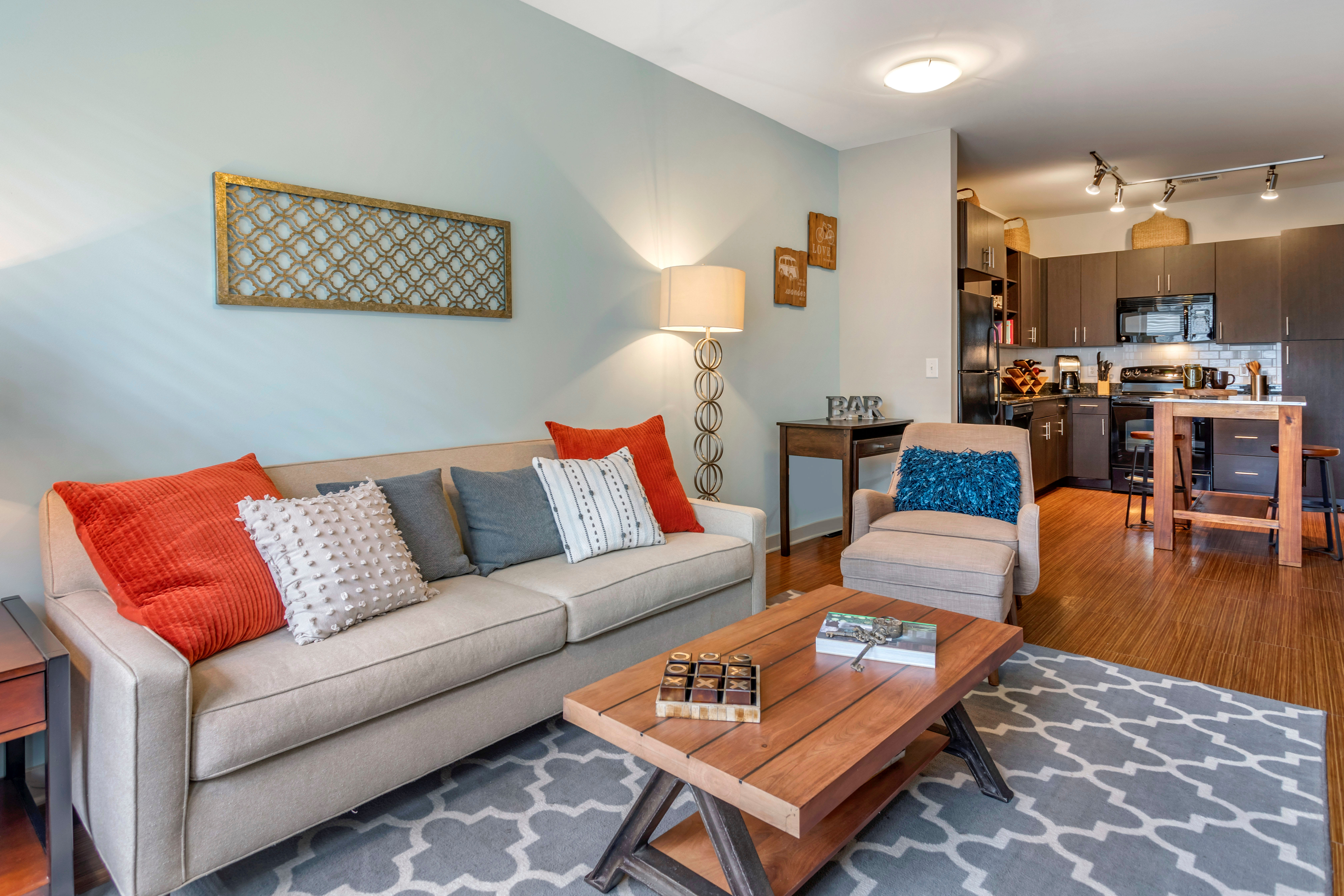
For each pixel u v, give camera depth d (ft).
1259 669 8.57
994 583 8.09
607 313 11.02
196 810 4.62
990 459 10.24
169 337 6.81
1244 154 16.60
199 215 6.95
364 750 5.43
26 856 4.74
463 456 8.64
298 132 7.59
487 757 6.89
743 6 9.71
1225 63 11.58
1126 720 7.33
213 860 4.72
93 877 5.13
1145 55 11.29
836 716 4.68
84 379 6.36
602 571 7.54
